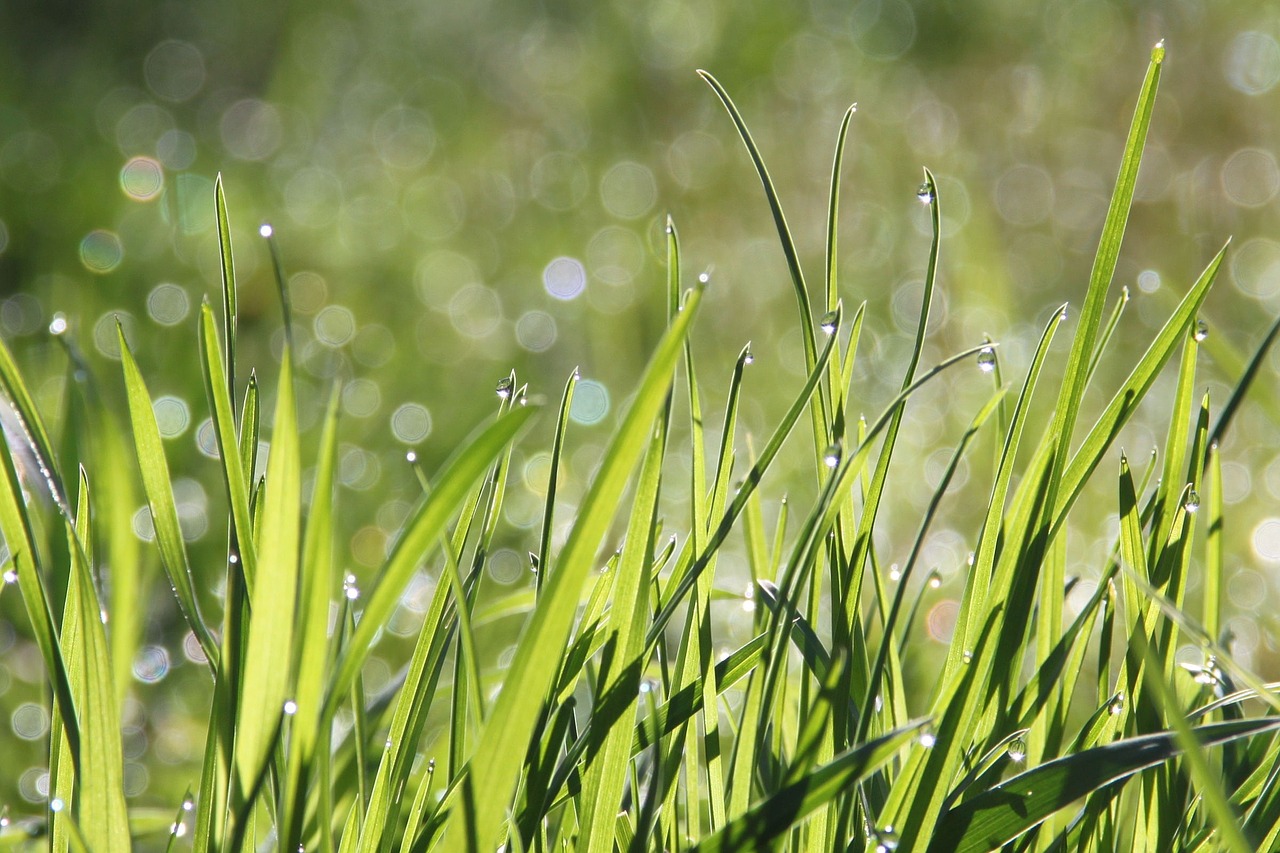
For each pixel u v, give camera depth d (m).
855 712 0.62
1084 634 0.62
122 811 0.59
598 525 0.58
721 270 1.58
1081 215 1.52
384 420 1.24
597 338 1.40
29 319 1.34
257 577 0.58
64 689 0.60
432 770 0.61
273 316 1.49
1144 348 1.25
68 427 0.65
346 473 1.13
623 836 0.61
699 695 0.61
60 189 1.62
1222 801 0.58
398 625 0.87
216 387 0.60
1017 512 0.61
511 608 0.67
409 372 1.34
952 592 0.93
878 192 1.68
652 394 0.57
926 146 1.70
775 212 0.62
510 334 1.46
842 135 0.62
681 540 0.98
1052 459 0.61
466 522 0.62
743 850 0.59
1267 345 0.61
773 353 1.40
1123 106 1.67
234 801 0.59
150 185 1.70
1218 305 1.30
